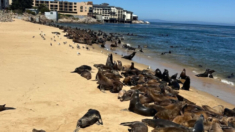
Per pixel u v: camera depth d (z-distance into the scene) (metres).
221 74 17.98
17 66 14.35
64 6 153.88
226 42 48.53
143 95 10.26
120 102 9.71
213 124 7.29
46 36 34.22
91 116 7.32
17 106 8.27
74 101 9.27
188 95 12.20
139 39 47.34
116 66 16.50
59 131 6.70
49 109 8.23
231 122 8.10
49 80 11.95
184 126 7.08
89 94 10.38
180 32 88.81
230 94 13.08
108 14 177.00
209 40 52.97
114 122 7.59
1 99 8.80
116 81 11.28
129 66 17.27
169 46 36.34
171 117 8.12
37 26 57.22
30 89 10.24
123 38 47.50
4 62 15.16
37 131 6.32
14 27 47.94
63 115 7.81
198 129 6.35
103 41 36.38
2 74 12.27
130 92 10.20
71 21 129.12
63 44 27.52
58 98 9.44
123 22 196.88
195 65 21.19
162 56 25.73
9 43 24.06
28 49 21.19
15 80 11.39
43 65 15.27
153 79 13.40
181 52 29.69
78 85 11.59
